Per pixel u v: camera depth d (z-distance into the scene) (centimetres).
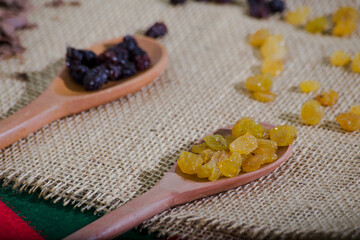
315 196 33
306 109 37
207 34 44
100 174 34
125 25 45
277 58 41
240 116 38
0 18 43
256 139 34
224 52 43
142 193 33
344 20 43
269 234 31
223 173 32
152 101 39
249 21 45
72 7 46
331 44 43
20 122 35
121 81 39
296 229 31
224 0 47
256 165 33
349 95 39
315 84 39
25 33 44
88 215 33
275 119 37
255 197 33
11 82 40
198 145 34
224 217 32
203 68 41
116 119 38
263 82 39
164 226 32
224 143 34
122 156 35
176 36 44
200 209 32
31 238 32
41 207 33
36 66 41
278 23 45
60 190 33
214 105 38
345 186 33
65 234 32
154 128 37
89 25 45
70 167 35
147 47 41
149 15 45
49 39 43
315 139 36
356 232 30
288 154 34
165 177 33
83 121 37
